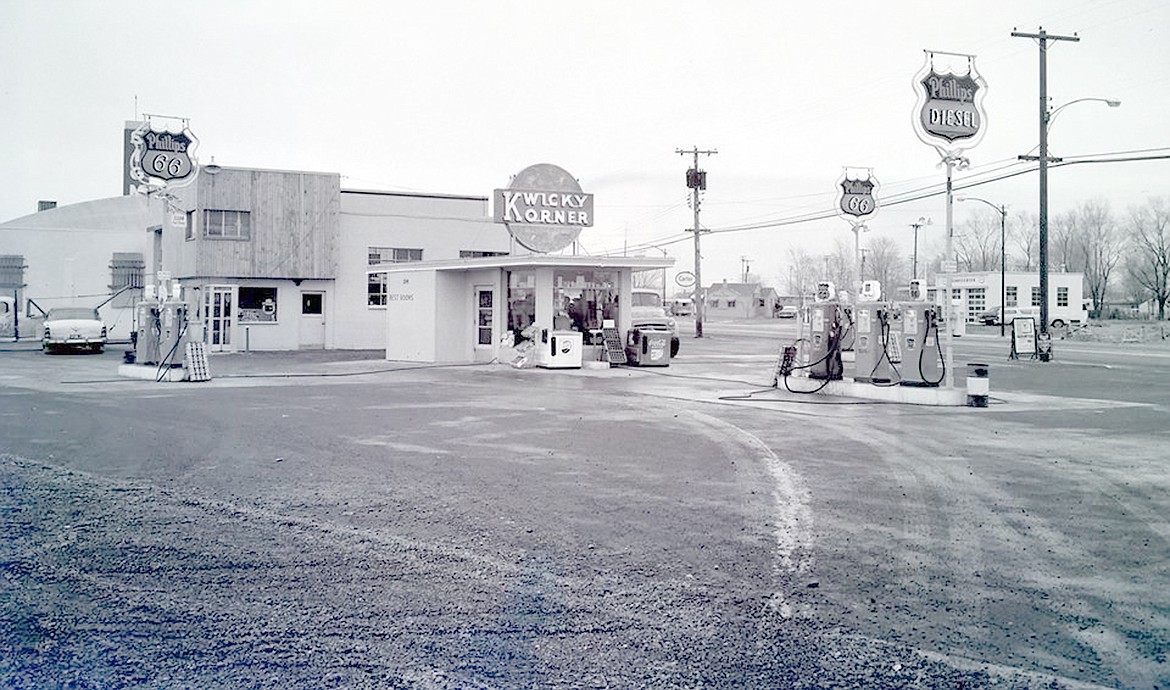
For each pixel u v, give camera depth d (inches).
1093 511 326.3
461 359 1194.0
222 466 413.1
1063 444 486.0
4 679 177.5
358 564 258.2
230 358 1288.1
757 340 1953.7
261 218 1456.7
